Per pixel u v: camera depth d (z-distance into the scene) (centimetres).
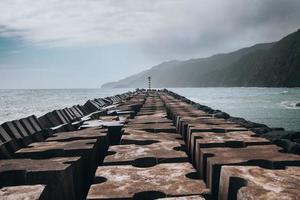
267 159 477
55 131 939
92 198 341
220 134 709
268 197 314
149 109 1516
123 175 412
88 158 586
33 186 353
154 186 371
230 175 381
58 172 422
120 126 921
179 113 1253
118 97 3603
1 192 338
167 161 496
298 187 342
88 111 1986
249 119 2734
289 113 3244
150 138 676
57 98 8419
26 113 3697
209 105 4619
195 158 659
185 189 359
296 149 691
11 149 711
